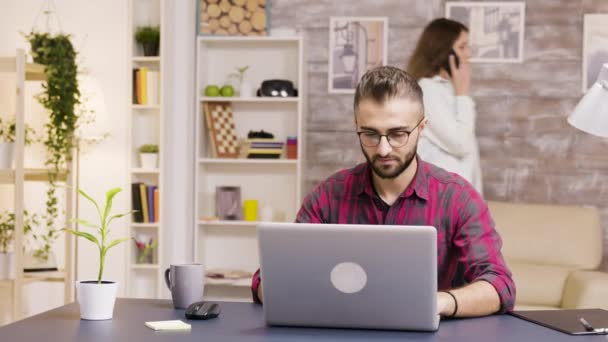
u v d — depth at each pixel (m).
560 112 5.00
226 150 5.02
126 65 4.62
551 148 5.01
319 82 5.11
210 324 1.84
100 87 4.47
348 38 5.09
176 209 4.82
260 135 4.98
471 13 5.00
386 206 2.23
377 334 1.73
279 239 1.75
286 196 5.15
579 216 4.50
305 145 5.09
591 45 4.96
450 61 4.80
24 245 4.64
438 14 5.02
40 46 4.19
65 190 4.59
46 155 4.58
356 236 1.71
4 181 3.83
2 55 4.71
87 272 4.64
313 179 5.13
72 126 4.19
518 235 4.48
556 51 4.98
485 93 5.03
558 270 4.33
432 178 2.22
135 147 4.70
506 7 5.00
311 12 5.10
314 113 5.12
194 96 5.05
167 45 4.66
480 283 2.00
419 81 4.77
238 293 5.17
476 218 2.17
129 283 4.61
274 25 5.13
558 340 1.70
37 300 4.67
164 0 4.56
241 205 5.16
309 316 1.78
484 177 5.05
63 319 1.89
